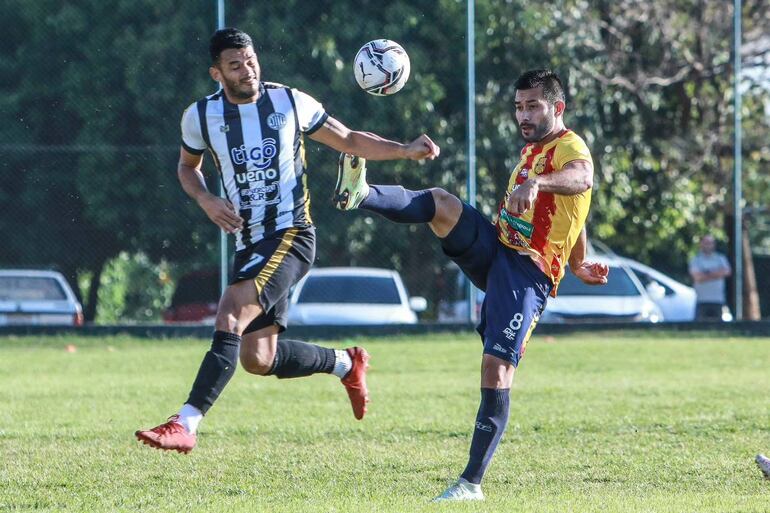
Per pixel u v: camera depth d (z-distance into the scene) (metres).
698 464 21.25
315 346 20.45
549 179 17.58
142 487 19.36
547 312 59.28
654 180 69.31
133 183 59.22
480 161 62.03
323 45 58.53
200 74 58.72
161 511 16.75
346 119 59.09
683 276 75.25
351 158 18.45
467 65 55.62
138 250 61.06
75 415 28.52
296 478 20.17
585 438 24.39
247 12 58.47
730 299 59.22
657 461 21.61
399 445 23.73
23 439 24.48
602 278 20.59
